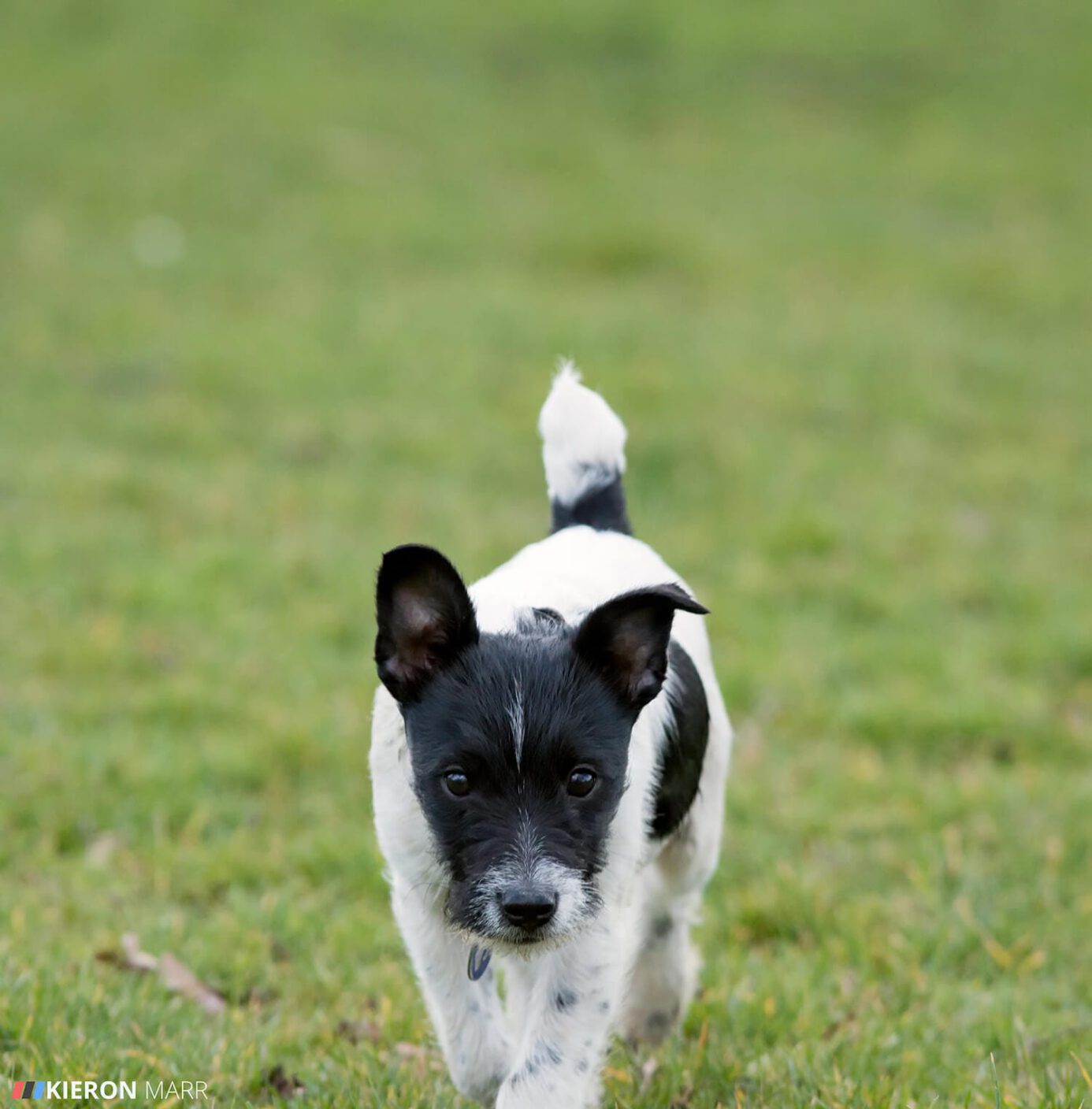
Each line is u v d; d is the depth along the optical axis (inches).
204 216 1048.8
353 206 1079.0
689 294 956.6
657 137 1293.1
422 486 642.8
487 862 215.2
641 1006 285.4
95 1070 249.4
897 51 1499.8
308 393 749.9
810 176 1218.6
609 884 232.4
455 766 218.4
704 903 350.3
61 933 315.3
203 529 586.9
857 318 917.2
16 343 795.4
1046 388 821.2
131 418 702.5
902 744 438.6
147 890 345.7
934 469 689.6
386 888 346.9
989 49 1504.7
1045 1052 272.5
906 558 582.9
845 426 741.9
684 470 662.5
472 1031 241.3
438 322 858.1
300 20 1494.8
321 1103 247.8
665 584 246.4
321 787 400.5
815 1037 281.1
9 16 1433.3
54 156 1133.7
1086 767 426.3
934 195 1189.1
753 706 458.9
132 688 452.4
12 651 470.3
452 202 1101.7
